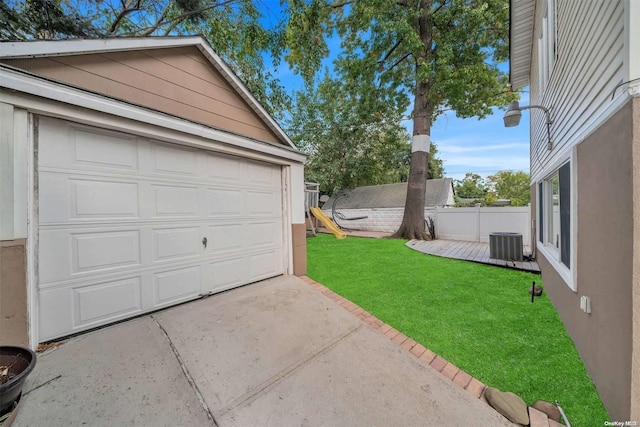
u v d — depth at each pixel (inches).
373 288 155.6
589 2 84.4
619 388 61.3
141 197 109.1
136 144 107.7
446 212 366.3
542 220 178.5
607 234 68.5
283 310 120.0
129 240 105.4
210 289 133.7
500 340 99.3
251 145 145.7
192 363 80.3
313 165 571.5
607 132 69.0
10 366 64.2
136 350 84.8
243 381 74.1
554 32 135.9
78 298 92.2
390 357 88.4
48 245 85.6
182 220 122.6
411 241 335.0
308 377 77.0
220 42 265.1
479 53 330.3
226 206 141.8
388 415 65.0
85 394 66.0
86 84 98.5
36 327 82.1
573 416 65.7
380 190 550.0
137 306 107.4
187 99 132.2
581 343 87.4
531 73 223.6
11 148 76.7
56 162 87.4
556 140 129.2
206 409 64.4
